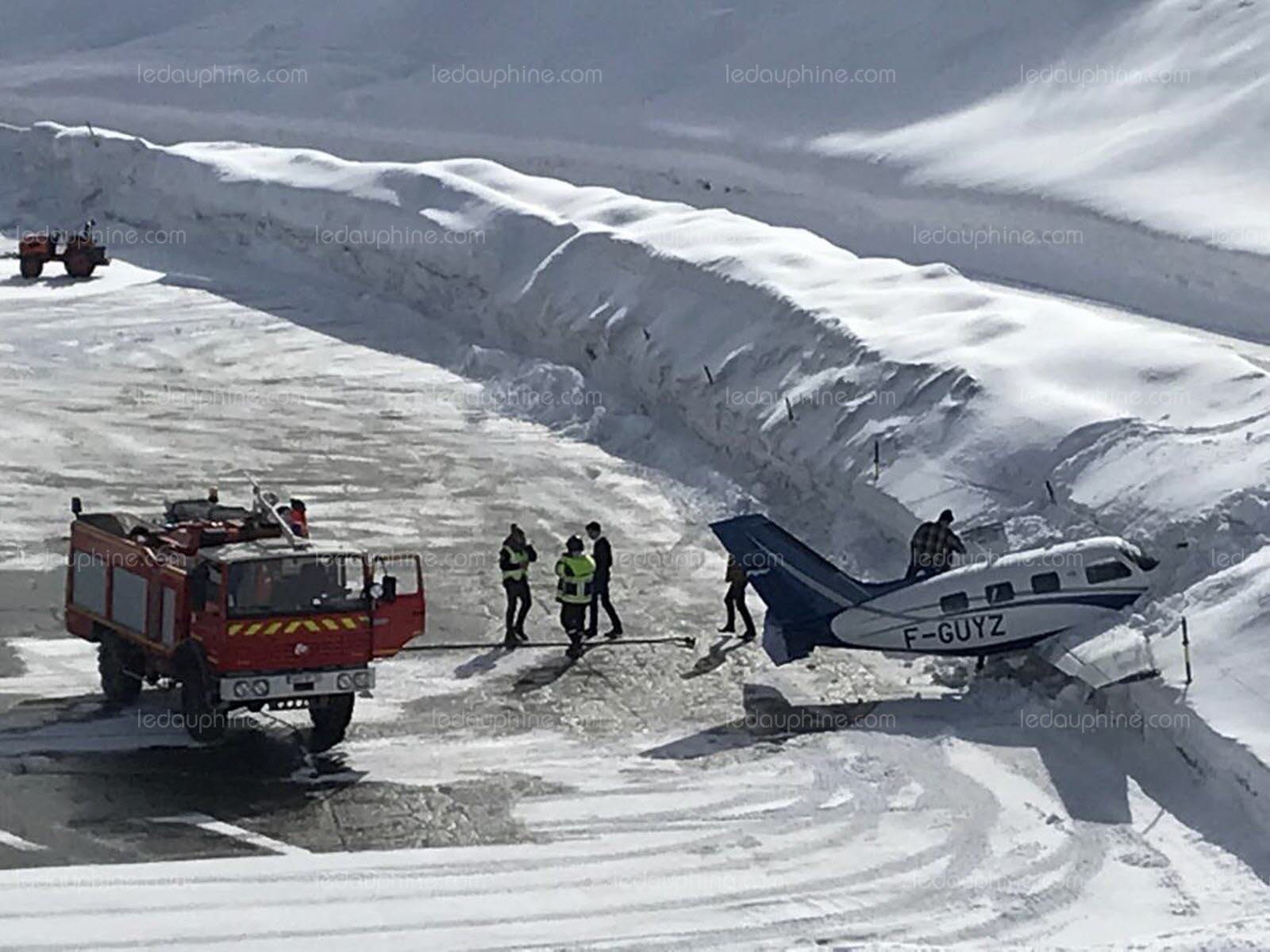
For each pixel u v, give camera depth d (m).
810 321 36.91
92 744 22.97
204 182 60.22
